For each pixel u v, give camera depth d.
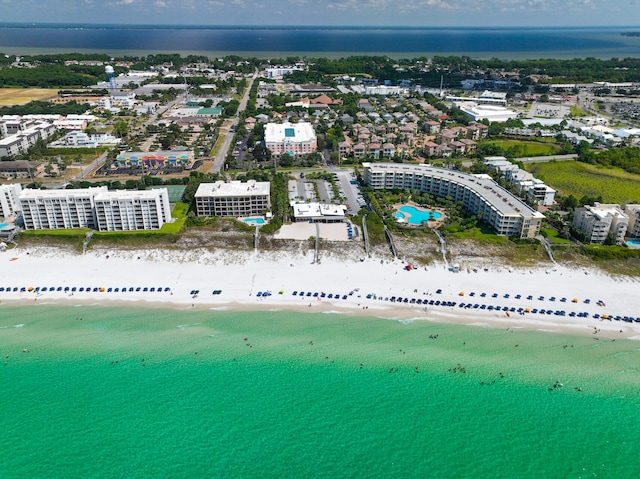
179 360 191.75
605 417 171.25
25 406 172.75
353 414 171.62
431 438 164.00
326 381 183.62
